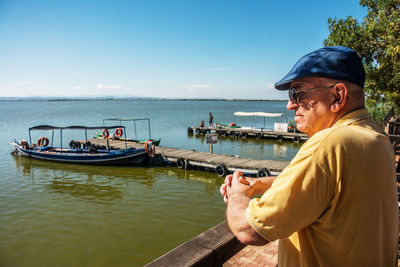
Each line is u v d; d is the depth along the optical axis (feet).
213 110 329.52
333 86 3.05
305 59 3.30
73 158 59.67
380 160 2.66
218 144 89.45
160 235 27.73
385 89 32.35
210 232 6.11
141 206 35.53
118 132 83.46
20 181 47.88
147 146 57.16
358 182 2.57
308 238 3.10
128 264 23.03
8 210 34.58
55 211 34.19
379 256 2.79
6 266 22.82
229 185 4.53
